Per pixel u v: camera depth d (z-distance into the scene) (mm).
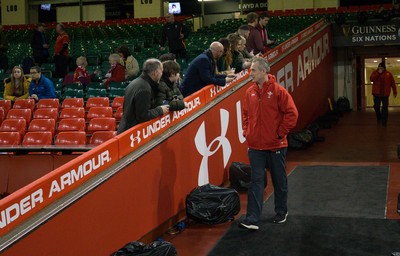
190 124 6059
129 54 10383
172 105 5457
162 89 5578
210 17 29453
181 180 5809
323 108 14789
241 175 6996
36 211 3582
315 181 7543
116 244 4488
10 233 3330
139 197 4887
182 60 12031
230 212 5695
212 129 6711
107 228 4348
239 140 7754
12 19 28484
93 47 16844
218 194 5699
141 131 4992
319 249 4809
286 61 10977
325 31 15219
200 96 6379
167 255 4273
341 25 15953
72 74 11227
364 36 15766
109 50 15992
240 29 8508
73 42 18281
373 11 18656
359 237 5086
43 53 14133
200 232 5465
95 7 29734
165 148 5422
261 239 5145
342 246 4859
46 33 21281
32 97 9250
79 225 3969
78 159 4074
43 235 3572
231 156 7410
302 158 9438
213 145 6742
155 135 5258
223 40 7305
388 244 4867
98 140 7336
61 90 11008
